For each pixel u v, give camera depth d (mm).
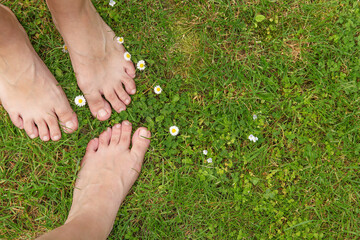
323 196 769
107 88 750
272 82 776
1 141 758
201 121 769
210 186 766
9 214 755
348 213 766
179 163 773
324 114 778
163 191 763
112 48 752
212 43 787
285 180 770
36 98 733
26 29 773
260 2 789
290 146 779
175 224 768
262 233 764
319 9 789
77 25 676
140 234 765
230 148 776
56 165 757
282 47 790
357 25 787
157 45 782
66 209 757
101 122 771
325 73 782
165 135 769
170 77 786
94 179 735
